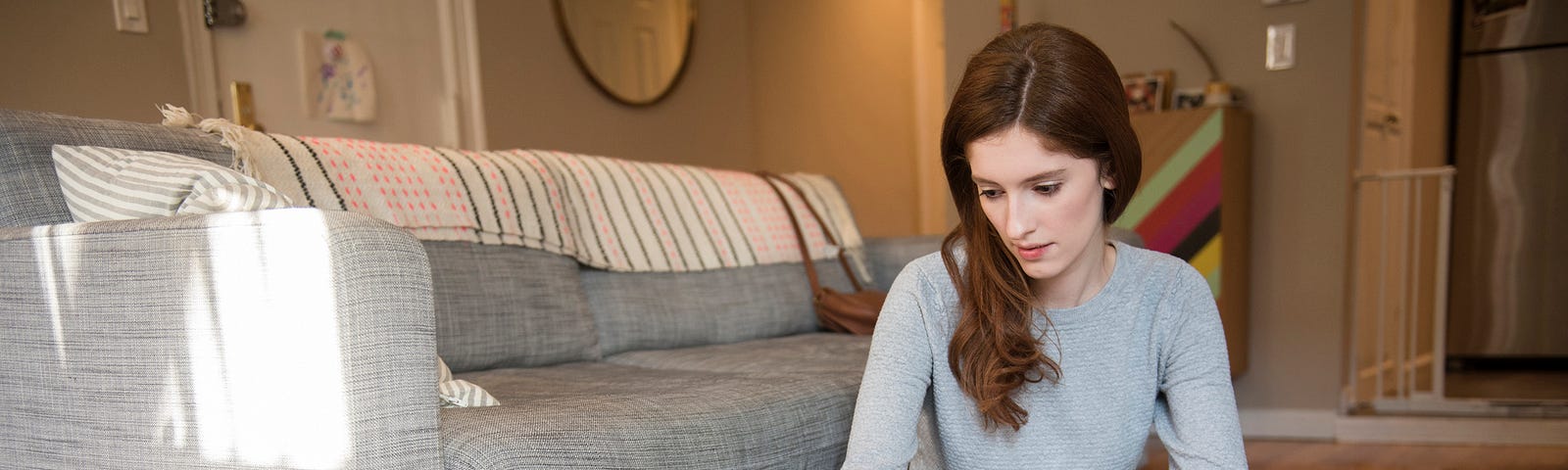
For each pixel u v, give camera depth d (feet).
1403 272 9.09
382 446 2.88
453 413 3.52
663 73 12.80
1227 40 8.74
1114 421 3.22
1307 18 8.46
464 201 5.42
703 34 13.69
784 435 4.04
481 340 5.16
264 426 2.92
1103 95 2.73
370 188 5.07
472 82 10.21
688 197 7.07
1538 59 10.97
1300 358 8.82
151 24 7.59
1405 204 9.07
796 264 7.38
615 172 6.73
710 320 6.51
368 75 9.29
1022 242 2.80
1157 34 8.97
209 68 7.98
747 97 14.84
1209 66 8.68
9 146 3.84
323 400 2.84
